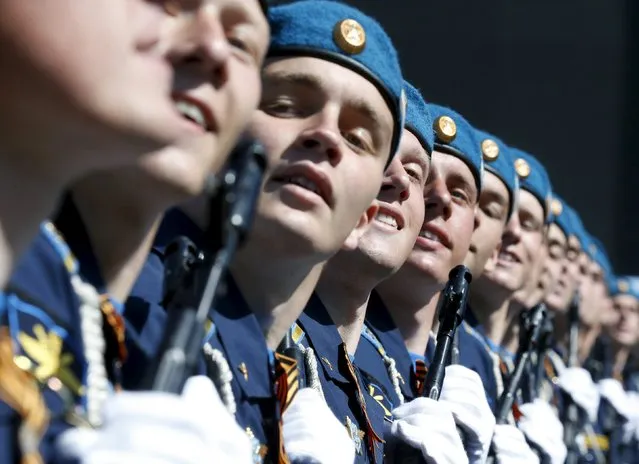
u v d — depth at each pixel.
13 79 1.48
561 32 8.92
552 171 9.01
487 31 8.57
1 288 1.54
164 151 1.65
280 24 2.39
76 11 1.49
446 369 3.20
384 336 3.20
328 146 2.27
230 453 1.63
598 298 7.03
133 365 1.85
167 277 1.81
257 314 2.28
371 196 2.35
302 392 2.39
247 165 1.69
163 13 1.65
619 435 6.16
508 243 4.28
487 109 8.62
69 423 1.61
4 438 1.49
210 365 2.09
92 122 1.52
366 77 2.38
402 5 8.37
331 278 2.85
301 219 2.21
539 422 4.10
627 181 9.12
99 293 1.79
